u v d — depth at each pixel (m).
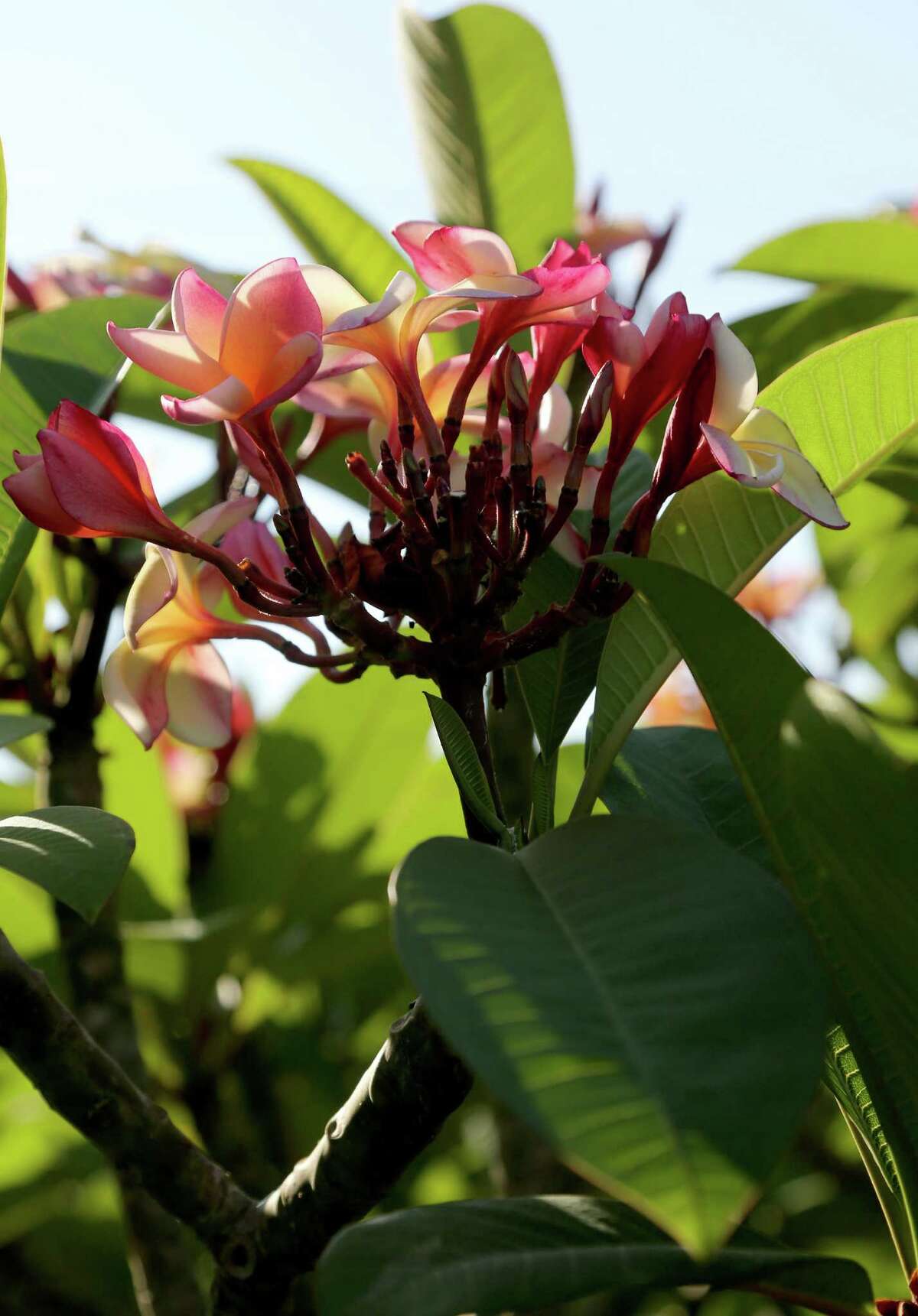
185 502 1.32
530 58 1.56
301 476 1.29
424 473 0.94
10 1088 1.52
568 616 0.94
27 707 1.25
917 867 0.84
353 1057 1.64
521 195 1.60
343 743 1.48
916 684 1.90
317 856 1.50
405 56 1.59
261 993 1.44
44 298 1.41
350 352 0.95
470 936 0.83
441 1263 0.87
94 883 0.89
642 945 0.83
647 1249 0.88
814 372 1.02
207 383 0.91
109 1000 1.16
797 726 0.83
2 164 1.01
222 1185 0.96
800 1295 0.90
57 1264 1.65
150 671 1.01
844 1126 1.70
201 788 1.63
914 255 1.37
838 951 0.89
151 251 1.49
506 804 1.24
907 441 1.03
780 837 0.91
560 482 0.99
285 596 0.95
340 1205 0.94
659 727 1.12
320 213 1.43
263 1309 0.95
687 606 0.88
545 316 0.94
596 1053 0.80
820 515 0.92
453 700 0.95
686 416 0.93
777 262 1.42
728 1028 0.80
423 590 0.93
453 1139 1.67
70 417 0.92
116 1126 0.95
